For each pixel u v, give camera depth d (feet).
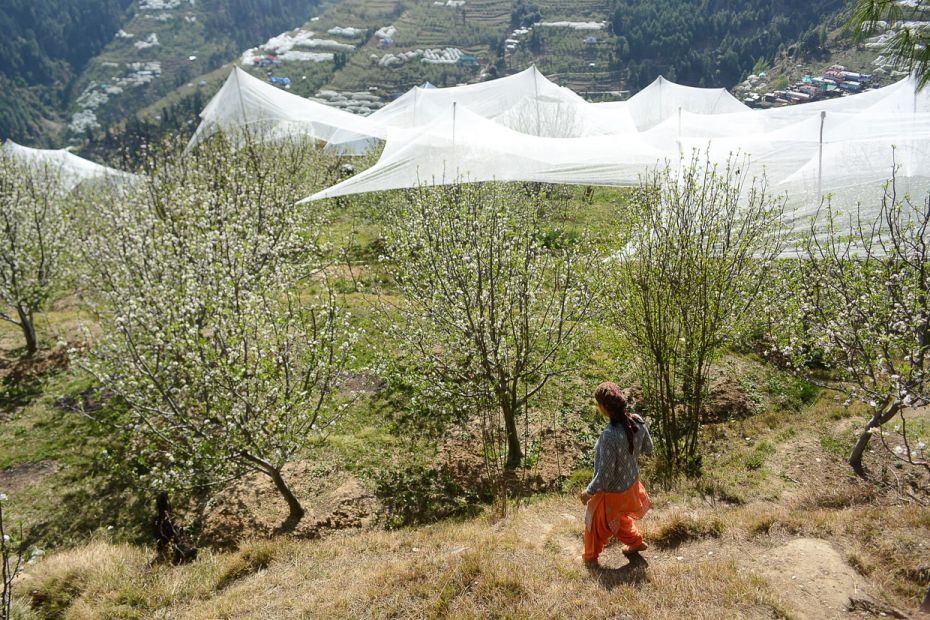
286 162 83.05
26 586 26.35
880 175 50.01
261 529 34.35
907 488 30.86
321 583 24.56
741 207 40.81
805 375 44.91
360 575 24.31
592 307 38.55
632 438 21.36
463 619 19.89
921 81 22.18
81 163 112.06
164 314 35.86
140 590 25.79
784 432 38.40
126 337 34.60
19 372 55.77
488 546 25.03
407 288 41.63
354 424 43.65
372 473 38.73
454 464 38.91
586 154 84.79
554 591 20.81
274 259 50.03
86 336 37.04
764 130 108.68
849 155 54.29
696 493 31.58
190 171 62.08
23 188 64.08
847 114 73.15
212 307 36.17
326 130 125.80
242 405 31.19
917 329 28.58
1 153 70.13
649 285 34.35
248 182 62.13
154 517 36.63
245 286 41.22
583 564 23.04
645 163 79.36
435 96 140.26
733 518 25.80
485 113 133.28
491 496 36.09
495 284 35.60
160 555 31.19
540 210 74.23
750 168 65.36
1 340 63.36
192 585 26.35
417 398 41.34
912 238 31.27
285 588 24.76
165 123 631.56
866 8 21.63
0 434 46.39
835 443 36.06
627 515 22.16
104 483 40.52
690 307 33.78
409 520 34.86
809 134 72.18
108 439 45.14
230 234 45.42
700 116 111.86
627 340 38.32
